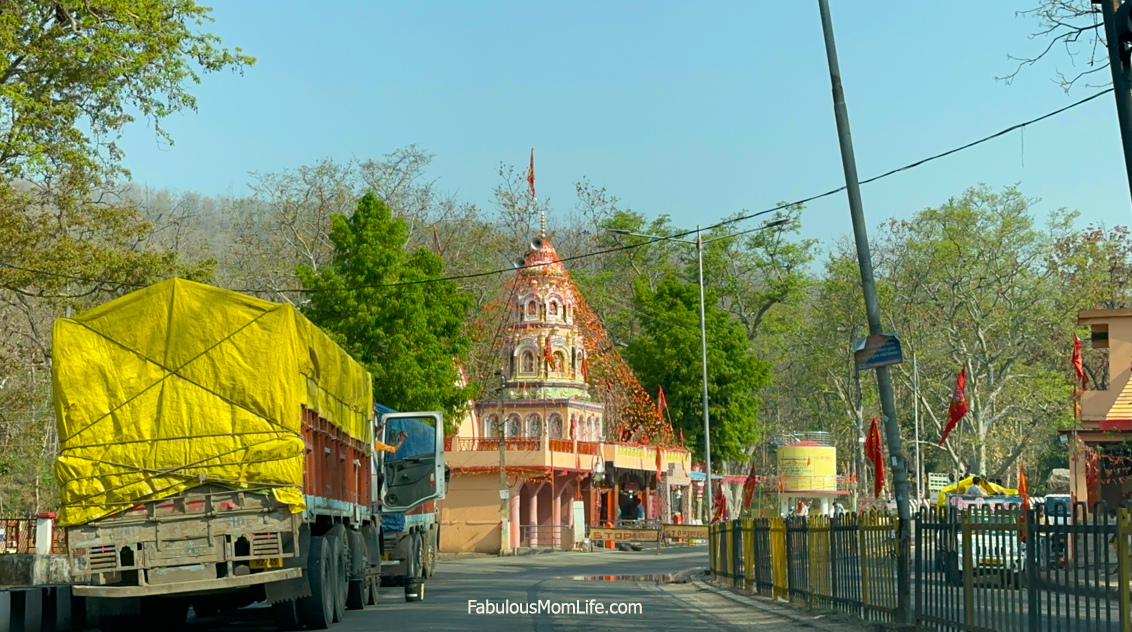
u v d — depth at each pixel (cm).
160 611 1659
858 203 1577
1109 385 2864
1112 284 5284
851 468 7881
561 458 4925
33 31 2406
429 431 2406
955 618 1204
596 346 5728
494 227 6619
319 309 3900
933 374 6366
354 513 1884
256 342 1421
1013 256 5966
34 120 2403
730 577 2575
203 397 1418
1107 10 1080
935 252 6019
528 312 5428
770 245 7106
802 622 1619
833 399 7556
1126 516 839
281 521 1416
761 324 7262
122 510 1409
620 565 3741
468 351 4556
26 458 3991
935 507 1291
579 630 1504
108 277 2692
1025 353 5956
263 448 1405
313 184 5738
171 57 2480
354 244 3888
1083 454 2928
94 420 1414
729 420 6156
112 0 2367
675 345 6041
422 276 3909
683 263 7325
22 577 2639
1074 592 913
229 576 1416
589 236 7050
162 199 8869
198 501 1414
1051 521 962
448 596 2238
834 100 1591
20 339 3650
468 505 4775
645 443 5741
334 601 1619
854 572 1623
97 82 2441
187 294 1423
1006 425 7062
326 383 1620
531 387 5316
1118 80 1073
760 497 6475
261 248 5722
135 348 1423
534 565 3759
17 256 2619
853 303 6269
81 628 1677
